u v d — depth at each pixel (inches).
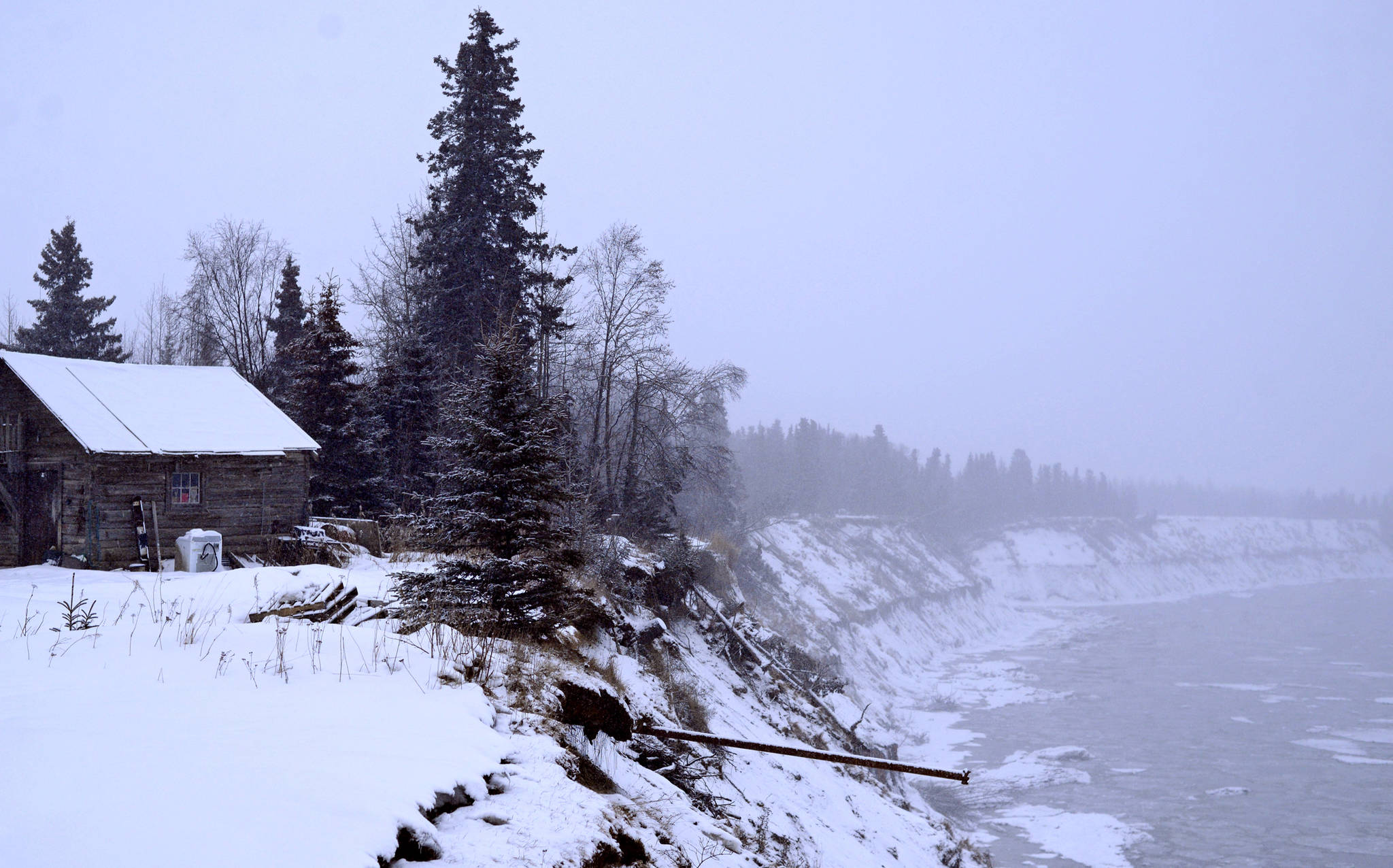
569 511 783.1
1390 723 1993.1
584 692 403.2
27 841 181.3
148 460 853.8
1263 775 1599.4
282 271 1852.9
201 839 191.2
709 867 337.7
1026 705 2212.1
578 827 252.2
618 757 403.2
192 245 1852.9
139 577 697.6
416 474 1277.1
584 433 1494.8
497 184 1425.9
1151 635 3671.3
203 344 1907.0
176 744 244.5
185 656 351.3
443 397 1272.1
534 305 1434.5
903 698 2246.6
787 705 1012.5
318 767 237.5
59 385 877.2
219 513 888.9
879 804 824.3
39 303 1988.2
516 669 391.5
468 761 261.6
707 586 1203.2
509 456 496.4
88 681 307.3
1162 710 2150.6
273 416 969.5
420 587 478.0
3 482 869.8
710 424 1587.1
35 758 224.7
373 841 201.9
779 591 2276.1
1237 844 1257.4
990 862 927.7
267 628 410.9
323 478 1146.0
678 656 826.2
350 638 395.2
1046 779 1574.8
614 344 1467.8
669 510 1441.9
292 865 185.3
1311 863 1189.7
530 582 507.5
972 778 1594.5
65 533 839.7
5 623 417.7
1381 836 1284.4
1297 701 2241.6
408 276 1622.8
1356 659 2955.2
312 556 793.6
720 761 575.8
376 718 288.2
